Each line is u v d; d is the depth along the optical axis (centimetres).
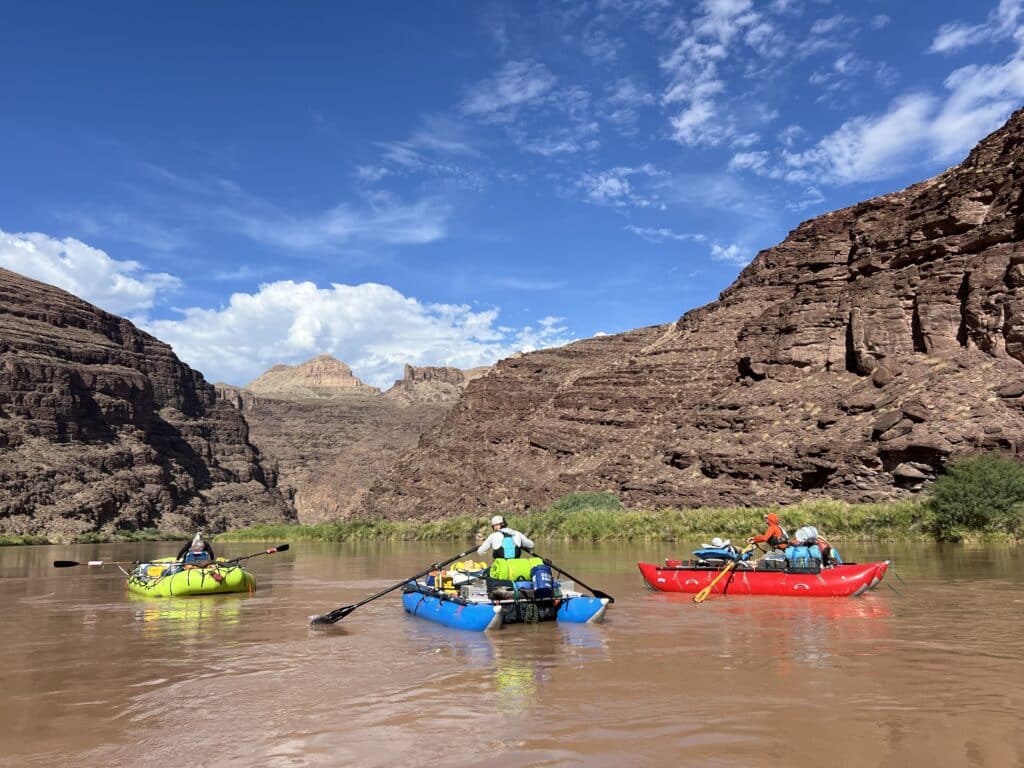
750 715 701
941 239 5059
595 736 650
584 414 7588
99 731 700
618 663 939
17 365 12256
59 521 10675
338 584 2164
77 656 1070
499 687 830
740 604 1480
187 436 16250
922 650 988
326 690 838
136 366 15425
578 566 2436
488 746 633
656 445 6412
